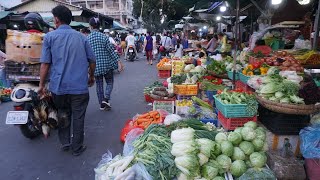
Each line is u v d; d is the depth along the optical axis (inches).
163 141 116.2
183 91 224.5
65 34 151.9
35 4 885.8
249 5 350.6
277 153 139.6
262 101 144.7
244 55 274.8
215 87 225.0
